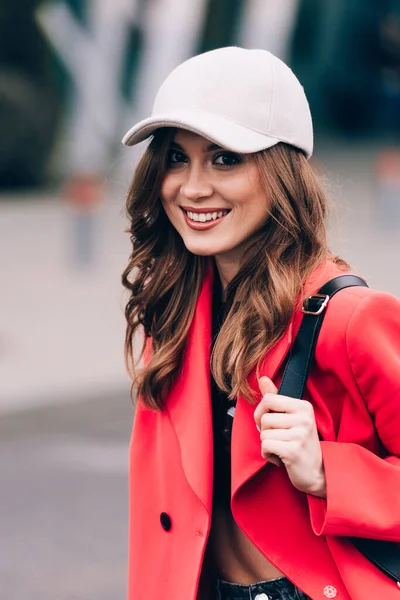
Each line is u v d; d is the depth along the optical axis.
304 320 2.38
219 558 2.59
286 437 2.25
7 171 27.64
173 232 2.69
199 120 2.38
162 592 2.55
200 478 2.45
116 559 6.20
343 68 41.53
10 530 6.63
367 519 2.25
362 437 2.39
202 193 2.46
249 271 2.49
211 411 2.51
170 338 2.62
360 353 2.32
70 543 6.43
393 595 2.29
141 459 2.69
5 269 17.97
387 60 39.91
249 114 2.39
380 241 20.98
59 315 14.36
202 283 2.66
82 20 30.66
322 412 2.39
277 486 2.40
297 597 2.47
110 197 23.89
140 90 30.89
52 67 28.44
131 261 2.73
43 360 11.78
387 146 39.75
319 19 40.91
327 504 2.26
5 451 8.52
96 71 30.91
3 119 27.28
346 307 2.35
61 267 18.23
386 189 22.44
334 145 39.81
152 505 2.65
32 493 7.38
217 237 2.49
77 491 7.42
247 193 2.45
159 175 2.54
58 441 8.85
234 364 2.40
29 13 27.53
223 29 34.62
